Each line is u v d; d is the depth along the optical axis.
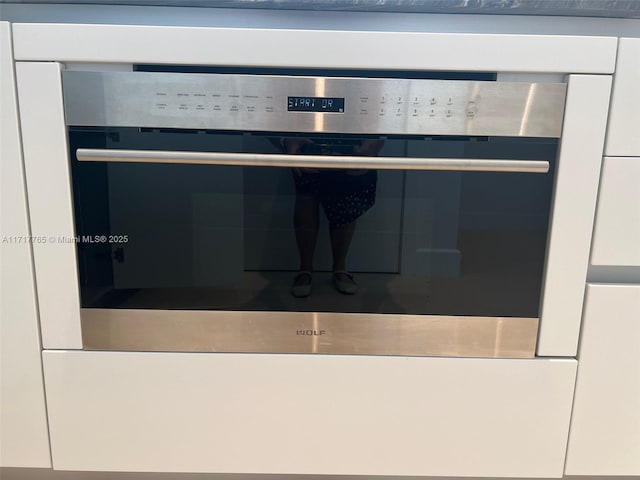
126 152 0.80
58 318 0.89
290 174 0.85
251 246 0.88
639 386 0.92
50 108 0.81
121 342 0.91
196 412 0.94
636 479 1.01
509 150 0.84
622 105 0.82
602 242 0.87
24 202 0.84
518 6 0.83
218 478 1.03
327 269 0.89
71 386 0.92
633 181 0.84
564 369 0.92
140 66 0.81
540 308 0.90
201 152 0.82
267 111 0.81
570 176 0.84
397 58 0.80
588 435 0.95
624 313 0.89
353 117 0.82
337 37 0.79
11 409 0.93
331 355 0.92
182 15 0.86
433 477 1.02
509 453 0.96
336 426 0.94
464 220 0.87
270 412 0.94
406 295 0.90
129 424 0.94
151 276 0.89
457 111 0.82
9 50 0.79
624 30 0.87
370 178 0.85
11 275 0.87
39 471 1.01
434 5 0.83
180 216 0.87
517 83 0.81
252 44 0.79
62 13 0.85
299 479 1.03
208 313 0.90
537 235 0.87
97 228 0.86
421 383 0.93
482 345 0.92
